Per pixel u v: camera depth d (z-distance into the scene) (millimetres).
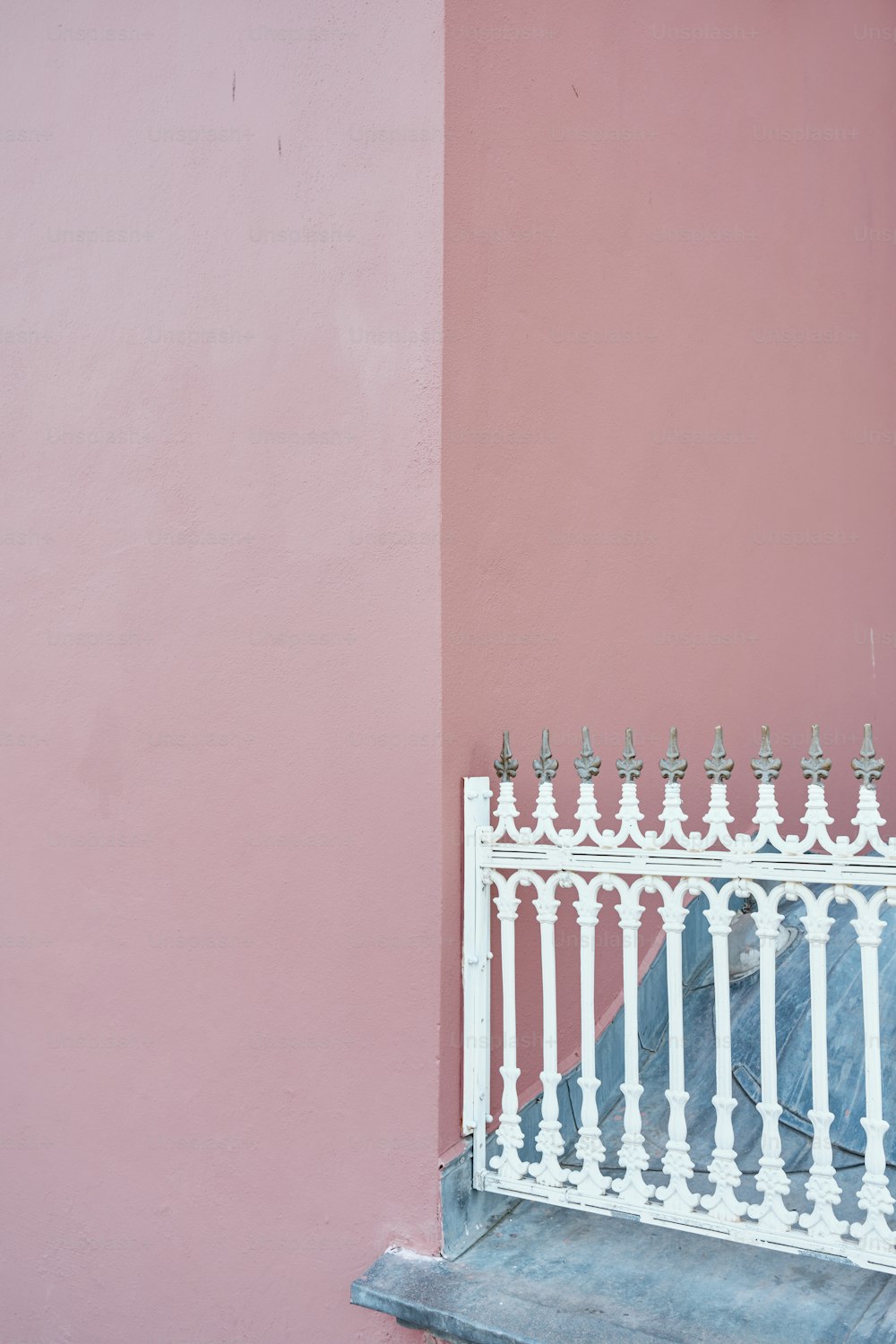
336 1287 3205
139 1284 3516
